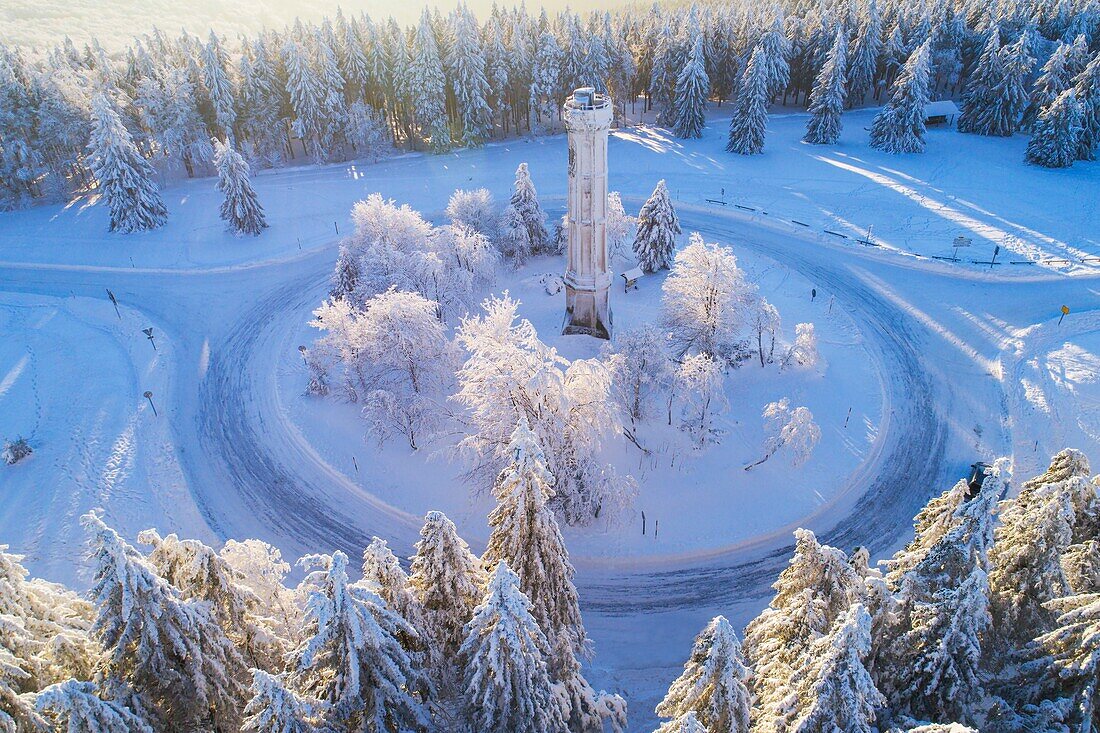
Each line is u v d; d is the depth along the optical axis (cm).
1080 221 5994
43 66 8344
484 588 1888
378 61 7969
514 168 7688
